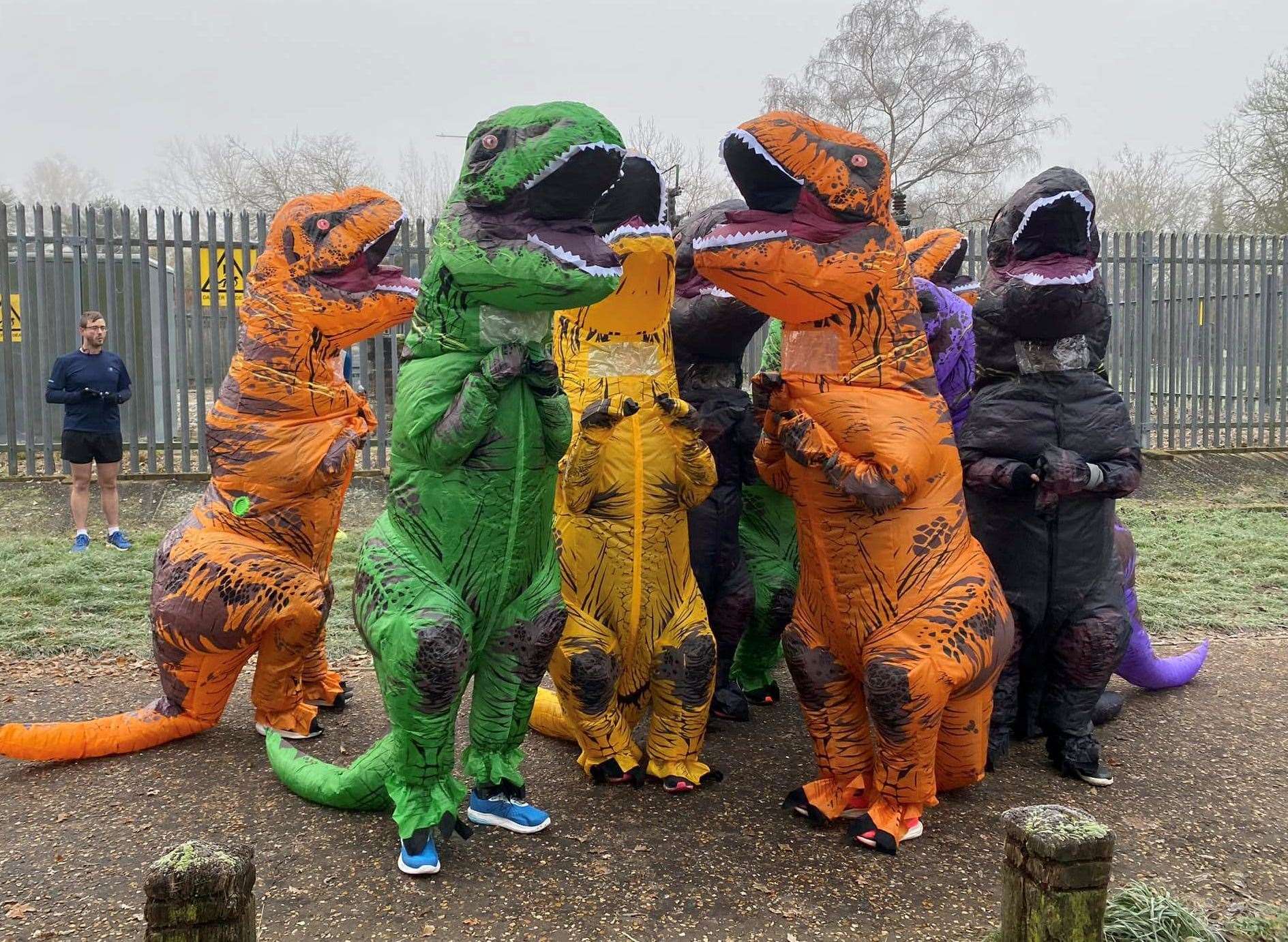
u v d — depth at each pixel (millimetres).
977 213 30531
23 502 10438
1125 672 5562
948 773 4102
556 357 4352
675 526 4250
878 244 3748
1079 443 4324
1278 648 6773
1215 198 27562
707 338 4688
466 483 3459
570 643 4184
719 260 3693
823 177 3635
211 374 11812
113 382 9219
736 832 3902
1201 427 14039
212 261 11023
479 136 3348
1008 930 2523
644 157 4062
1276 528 10672
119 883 3508
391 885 3461
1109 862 2418
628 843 3795
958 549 3859
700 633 4293
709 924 3258
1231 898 3484
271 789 4277
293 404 4402
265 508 4441
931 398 3885
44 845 3777
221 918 2219
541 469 3564
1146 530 10508
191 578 4402
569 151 3201
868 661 3770
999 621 3850
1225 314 14039
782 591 5195
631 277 4062
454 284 3414
